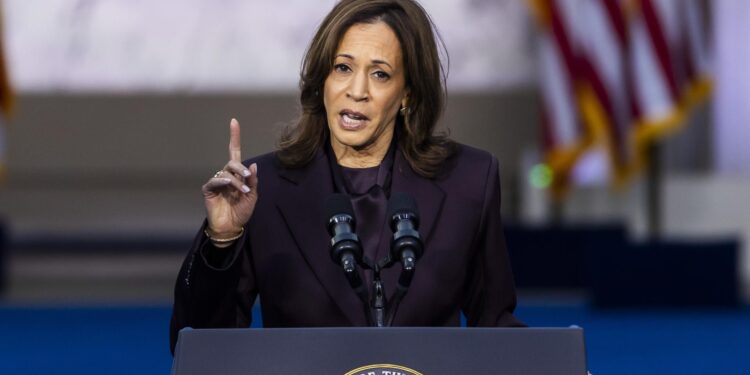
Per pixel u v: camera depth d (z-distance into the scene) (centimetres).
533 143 4375
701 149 4141
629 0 3278
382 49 771
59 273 4166
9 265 3869
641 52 3259
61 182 4488
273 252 798
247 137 4456
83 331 2859
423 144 819
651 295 3144
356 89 766
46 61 4456
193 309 758
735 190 3959
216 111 4469
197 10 4459
